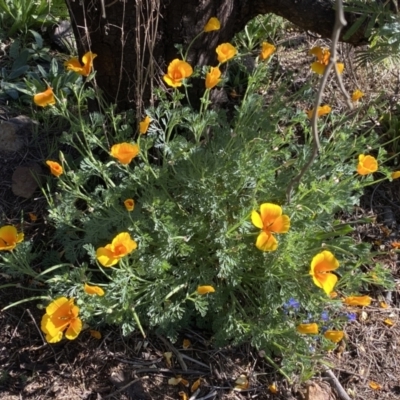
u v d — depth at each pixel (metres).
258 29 1.14
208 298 0.81
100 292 0.68
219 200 0.81
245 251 0.82
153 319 0.78
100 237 0.82
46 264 0.87
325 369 0.83
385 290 0.93
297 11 0.89
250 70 1.10
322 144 0.86
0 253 0.88
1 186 0.95
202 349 0.83
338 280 0.85
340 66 0.76
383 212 1.02
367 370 0.85
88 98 0.93
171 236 0.78
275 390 0.80
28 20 1.14
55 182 0.95
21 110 1.03
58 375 0.80
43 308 0.84
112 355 0.82
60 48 1.15
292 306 0.82
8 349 0.82
